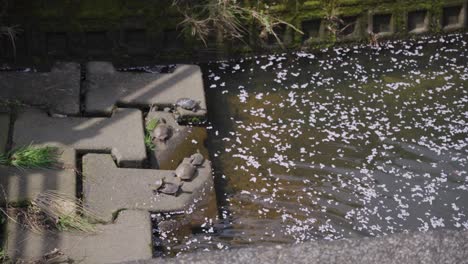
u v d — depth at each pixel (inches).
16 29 251.1
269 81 262.8
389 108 253.8
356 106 253.8
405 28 283.6
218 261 151.0
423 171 229.5
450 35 289.0
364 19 279.0
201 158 221.8
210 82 260.1
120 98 239.5
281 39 274.1
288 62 272.2
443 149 238.1
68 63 250.2
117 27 257.9
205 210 209.2
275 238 204.4
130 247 191.6
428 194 221.6
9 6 248.8
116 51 260.4
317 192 219.9
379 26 282.5
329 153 233.9
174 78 250.5
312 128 243.3
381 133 243.0
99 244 191.2
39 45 255.0
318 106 252.8
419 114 251.9
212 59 269.1
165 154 225.1
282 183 222.2
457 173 229.5
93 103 236.1
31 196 200.7
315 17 274.1
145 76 250.5
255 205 214.2
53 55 257.0
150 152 224.7
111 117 232.2
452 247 154.0
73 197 202.7
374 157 233.5
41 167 210.1
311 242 154.6
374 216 213.5
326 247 153.0
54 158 213.6
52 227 194.5
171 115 238.5
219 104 250.2
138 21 258.7
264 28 269.1
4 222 194.1
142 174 214.7
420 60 277.4
